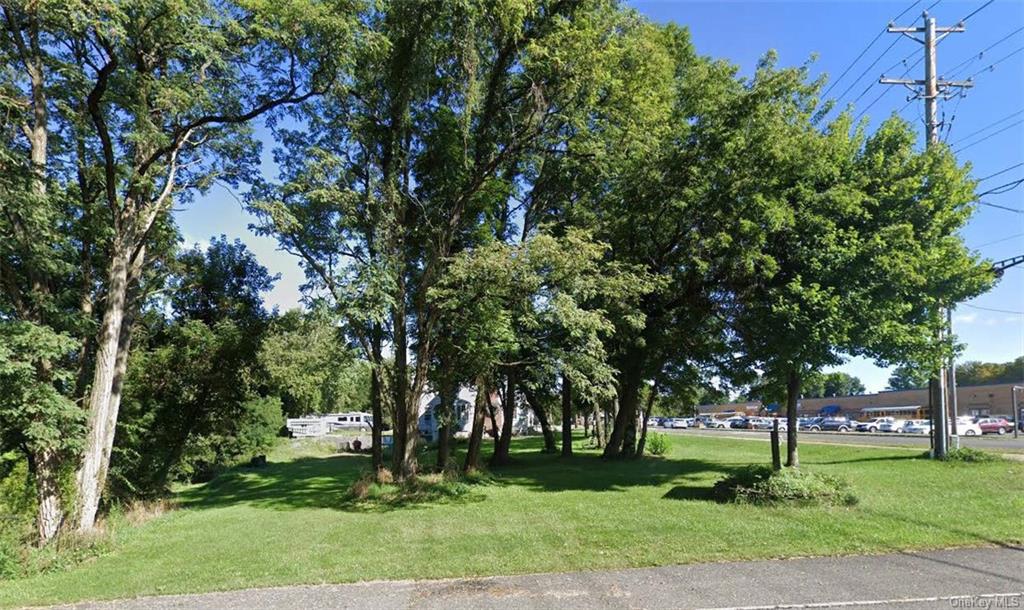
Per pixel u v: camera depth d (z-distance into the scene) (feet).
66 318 41.45
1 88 38.19
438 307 54.54
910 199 52.85
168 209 49.73
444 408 65.72
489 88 61.00
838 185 50.72
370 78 56.85
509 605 20.83
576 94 57.93
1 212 38.29
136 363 69.41
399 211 59.72
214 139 50.26
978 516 31.78
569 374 53.93
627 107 60.23
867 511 33.76
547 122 60.13
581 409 130.21
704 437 149.48
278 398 136.36
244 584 25.57
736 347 65.36
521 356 66.28
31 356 36.22
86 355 47.03
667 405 109.50
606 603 20.44
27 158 37.86
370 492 53.88
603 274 60.59
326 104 54.65
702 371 90.02
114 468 60.34
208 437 85.56
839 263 47.42
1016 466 54.54
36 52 41.11
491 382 72.79
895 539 27.22
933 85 68.80
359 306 50.65
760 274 52.95
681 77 75.97
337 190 52.65
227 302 80.12
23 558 34.17
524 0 52.80
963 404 248.11
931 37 69.05
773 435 43.16
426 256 61.93
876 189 52.06
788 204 51.16
